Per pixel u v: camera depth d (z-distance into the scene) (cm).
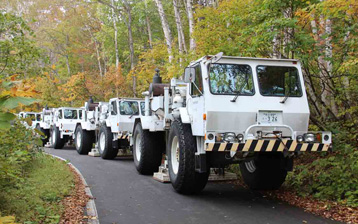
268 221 514
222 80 619
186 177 665
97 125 1519
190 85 666
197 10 1084
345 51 763
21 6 2567
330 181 642
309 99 877
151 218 536
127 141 1341
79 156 1511
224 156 641
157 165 948
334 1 630
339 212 541
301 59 733
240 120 605
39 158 926
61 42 2812
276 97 627
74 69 3108
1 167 509
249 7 949
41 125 2253
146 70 1653
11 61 875
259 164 709
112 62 2870
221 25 1030
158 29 2714
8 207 479
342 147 706
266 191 733
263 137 598
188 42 1922
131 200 655
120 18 2603
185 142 668
